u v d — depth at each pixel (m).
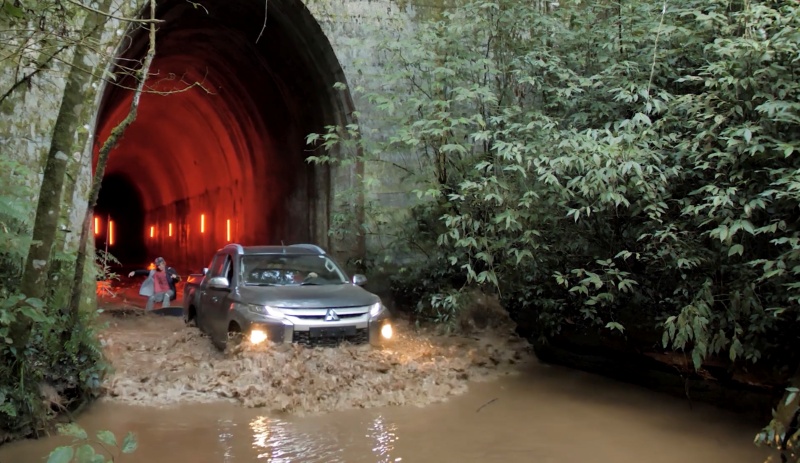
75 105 6.29
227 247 10.41
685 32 8.19
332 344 8.26
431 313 11.30
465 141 10.57
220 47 15.05
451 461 5.49
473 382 8.28
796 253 5.98
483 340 10.16
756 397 6.97
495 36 10.78
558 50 10.27
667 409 7.17
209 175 24.61
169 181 32.38
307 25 12.16
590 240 8.80
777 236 6.72
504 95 10.55
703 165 7.02
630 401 7.49
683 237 7.48
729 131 6.76
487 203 9.41
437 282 11.48
